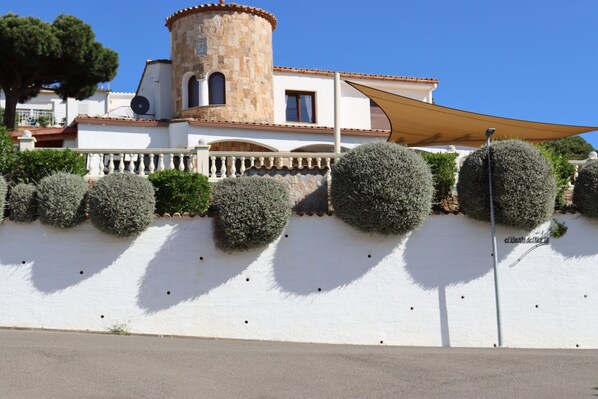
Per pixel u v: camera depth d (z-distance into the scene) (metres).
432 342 16.75
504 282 17.19
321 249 16.66
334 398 10.08
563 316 17.30
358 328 16.53
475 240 17.25
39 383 10.21
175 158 23.09
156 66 31.78
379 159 16.55
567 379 11.83
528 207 16.86
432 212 17.27
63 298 15.95
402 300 16.77
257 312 16.27
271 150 29.83
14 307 15.87
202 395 9.97
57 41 32.81
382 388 10.77
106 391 9.94
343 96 33.53
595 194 17.34
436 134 24.88
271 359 12.88
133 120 28.20
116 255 16.16
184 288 16.16
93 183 17.19
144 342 14.57
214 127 28.84
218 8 30.50
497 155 17.05
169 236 16.30
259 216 15.98
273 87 32.06
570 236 17.59
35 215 16.14
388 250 16.86
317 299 16.50
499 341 16.89
